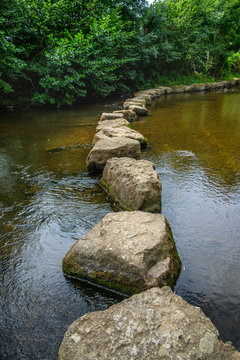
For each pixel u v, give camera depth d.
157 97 14.51
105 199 3.44
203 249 2.53
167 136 6.34
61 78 10.38
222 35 24.00
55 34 10.58
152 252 2.08
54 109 10.69
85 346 1.43
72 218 3.01
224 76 24.30
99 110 10.43
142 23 15.70
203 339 1.41
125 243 2.14
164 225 2.36
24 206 3.26
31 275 2.24
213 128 7.14
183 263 2.36
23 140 6.16
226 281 2.17
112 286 2.07
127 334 1.45
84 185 3.83
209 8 20.48
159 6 16.95
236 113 9.38
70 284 2.15
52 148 5.53
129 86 16.22
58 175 4.18
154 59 17.84
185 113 9.44
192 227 2.86
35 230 2.80
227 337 1.71
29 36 9.97
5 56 8.86
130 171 3.29
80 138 6.28
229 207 3.22
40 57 10.45
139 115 9.02
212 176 4.05
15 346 1.68
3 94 10.48
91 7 11.48
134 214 2.56
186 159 4.78
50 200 3.41
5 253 2.48
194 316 1.54
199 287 2.11
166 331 1.45
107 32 11.35
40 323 1.83
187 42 19.56
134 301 1.67
